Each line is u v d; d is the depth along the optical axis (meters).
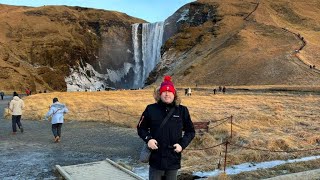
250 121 19.98
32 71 118.69
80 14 157.62
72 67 133.62
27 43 128.62
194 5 155.88
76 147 14.20
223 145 13.57
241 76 90.69
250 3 151.12
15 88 102.44
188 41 137.75
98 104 32.72
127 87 145.75
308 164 10.47
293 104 33.75
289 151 12.51
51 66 128.25
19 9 163.12
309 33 123.12
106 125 21.41
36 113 26.97
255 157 11.54
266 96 46.72
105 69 145.88
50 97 47.69
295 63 86.62
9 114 26.86
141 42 154.25
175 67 124.19
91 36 148.88
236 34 120.50
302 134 16.20
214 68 102.56
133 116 23.52
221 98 43.62
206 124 15.88
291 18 142.25
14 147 14.15
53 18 146.25
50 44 130.75
